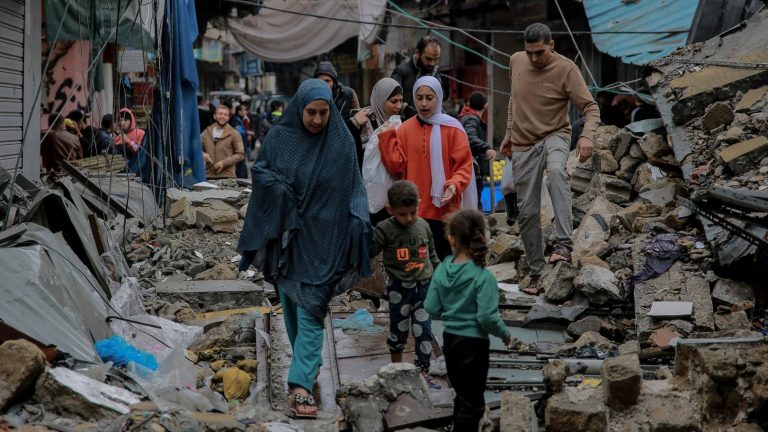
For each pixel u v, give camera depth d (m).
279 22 23.70
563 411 4.59
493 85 20.86
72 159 12.95
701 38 9.84
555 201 7.38
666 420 4.57
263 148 5.33
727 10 9.71
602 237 7.94
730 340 4.99
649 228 7.41
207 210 10.21
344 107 8.55
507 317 6.80
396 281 5.49
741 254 6.09
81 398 4.41
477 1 20.25
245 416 4.85
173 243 9.24
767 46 8.21
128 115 13.54
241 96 35.25
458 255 4.59
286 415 5.10
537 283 7.48
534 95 7.38
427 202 6.31
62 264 5.78
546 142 7.41
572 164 9.84
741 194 5.18
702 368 4.68
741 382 4.52
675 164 8.39
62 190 7.90
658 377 5.20
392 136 6.39
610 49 13.16
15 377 4.36
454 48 22.59
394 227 5.46
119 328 6.00
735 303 6.04
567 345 6.10
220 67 42.75
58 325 5.08
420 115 6.39
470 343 4.50
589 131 7.20
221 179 12.74
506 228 9.82
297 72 40.16
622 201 8.59
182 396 4.87
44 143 12.54
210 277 8.15
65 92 17.48
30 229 5.91
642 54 12.50
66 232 6.57
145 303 7.10
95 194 9.96
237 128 20.38
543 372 5.11
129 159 12.95
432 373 5.59
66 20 12.08
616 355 5.79
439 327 6.70
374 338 6.52
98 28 12.24
